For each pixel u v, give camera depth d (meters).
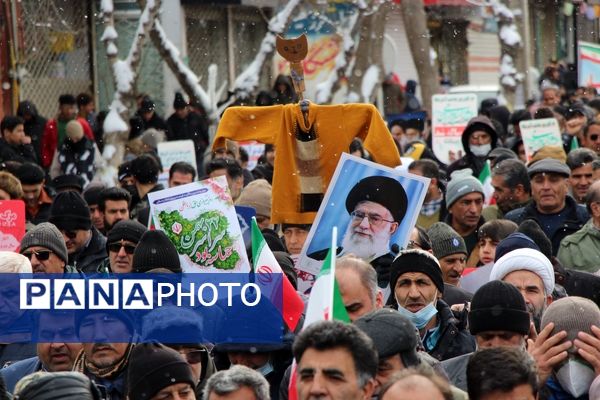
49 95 37.91
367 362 8.27
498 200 17.56
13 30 35.34
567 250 15.57
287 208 14.88
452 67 53.38
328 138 14.84
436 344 11.50
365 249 13.06
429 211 17.94
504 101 34.44
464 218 16.42
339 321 8.39
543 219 16.73
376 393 9.10
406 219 13.05
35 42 36.94
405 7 35.78
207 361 10.68
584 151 18.75
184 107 32.09
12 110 35.44
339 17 41.56
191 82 30.41
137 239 13.66
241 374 9.05
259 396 9.02
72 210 14.92
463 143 21.23
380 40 32.12
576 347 9.97
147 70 41.09
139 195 18.92
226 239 12.71
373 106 14.88
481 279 13.70
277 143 14.92
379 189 13.06
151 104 31.58
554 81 42.72
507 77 34.38
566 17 57.09
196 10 42.78
